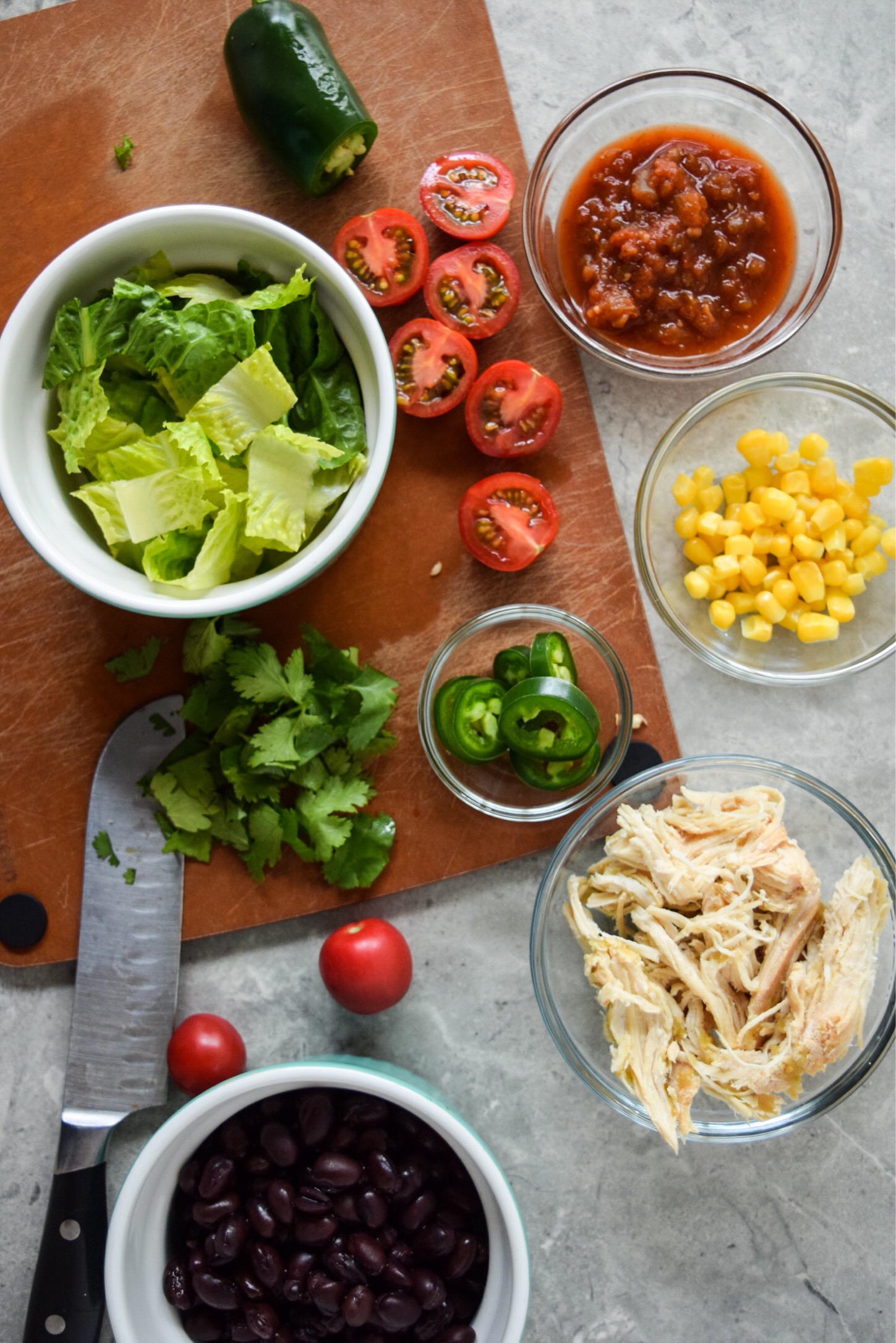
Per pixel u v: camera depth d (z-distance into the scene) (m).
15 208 0.59
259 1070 0.55
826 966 0.56
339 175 0.59
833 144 0.61
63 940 0.59
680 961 0.56
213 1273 0.56
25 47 0.59
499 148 0.59
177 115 0.59
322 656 0.58
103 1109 0.58
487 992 0.60
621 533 0.60
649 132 0.59
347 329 0.55
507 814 0.59
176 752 0.59
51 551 0.53
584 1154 0.60
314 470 0.54
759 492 0.59
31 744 0.59
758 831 0.57
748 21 0.61
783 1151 0.60
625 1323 0.60
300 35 0.56
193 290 0.55
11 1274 0.60
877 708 0.61
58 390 0.54
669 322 0.59
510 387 0.58
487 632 0.59
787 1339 0.60
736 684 0.60
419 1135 0.57
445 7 0.59
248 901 0.59
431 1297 0.56
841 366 0.61
